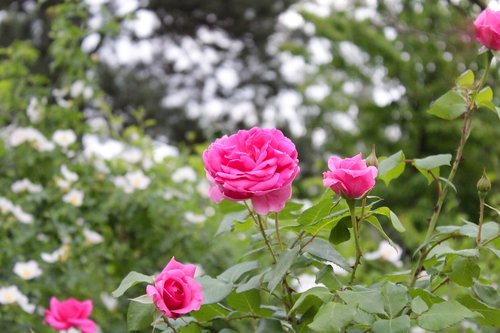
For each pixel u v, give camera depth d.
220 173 1.44
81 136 5.29
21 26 14.34
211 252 4.14
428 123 9.06
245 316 1.71
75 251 4.01
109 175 4.50
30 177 4.46
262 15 16.16
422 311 1.43
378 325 1.40
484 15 1.82
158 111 15.50
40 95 4.96
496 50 1.81
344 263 1.59
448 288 2.23
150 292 1.45
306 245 1.61
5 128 4.85
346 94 10.94
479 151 8.73
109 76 15.18
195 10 15.94
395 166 1.79
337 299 1.52
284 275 1.62
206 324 1.81
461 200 8.56
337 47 9.70
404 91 9.39
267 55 16.59
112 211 4.27
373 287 1.76
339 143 10.40
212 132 3.09
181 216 4.25
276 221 1.63
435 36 8.02
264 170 1.44
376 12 9.34
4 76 5.02
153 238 4.23
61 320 2.29
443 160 1.77
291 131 15.55
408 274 1.80
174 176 4.55
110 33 5.21
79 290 3.92
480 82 1.84
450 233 1.73
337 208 1.66
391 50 9.16
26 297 3.68
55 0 13.60
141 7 15.49
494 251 1.64
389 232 6.23
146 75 16.14
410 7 8.92
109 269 4.16
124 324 3.90
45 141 4.44
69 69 5.07
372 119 9.84
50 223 4.14
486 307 1.59
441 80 9.09
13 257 3.84
